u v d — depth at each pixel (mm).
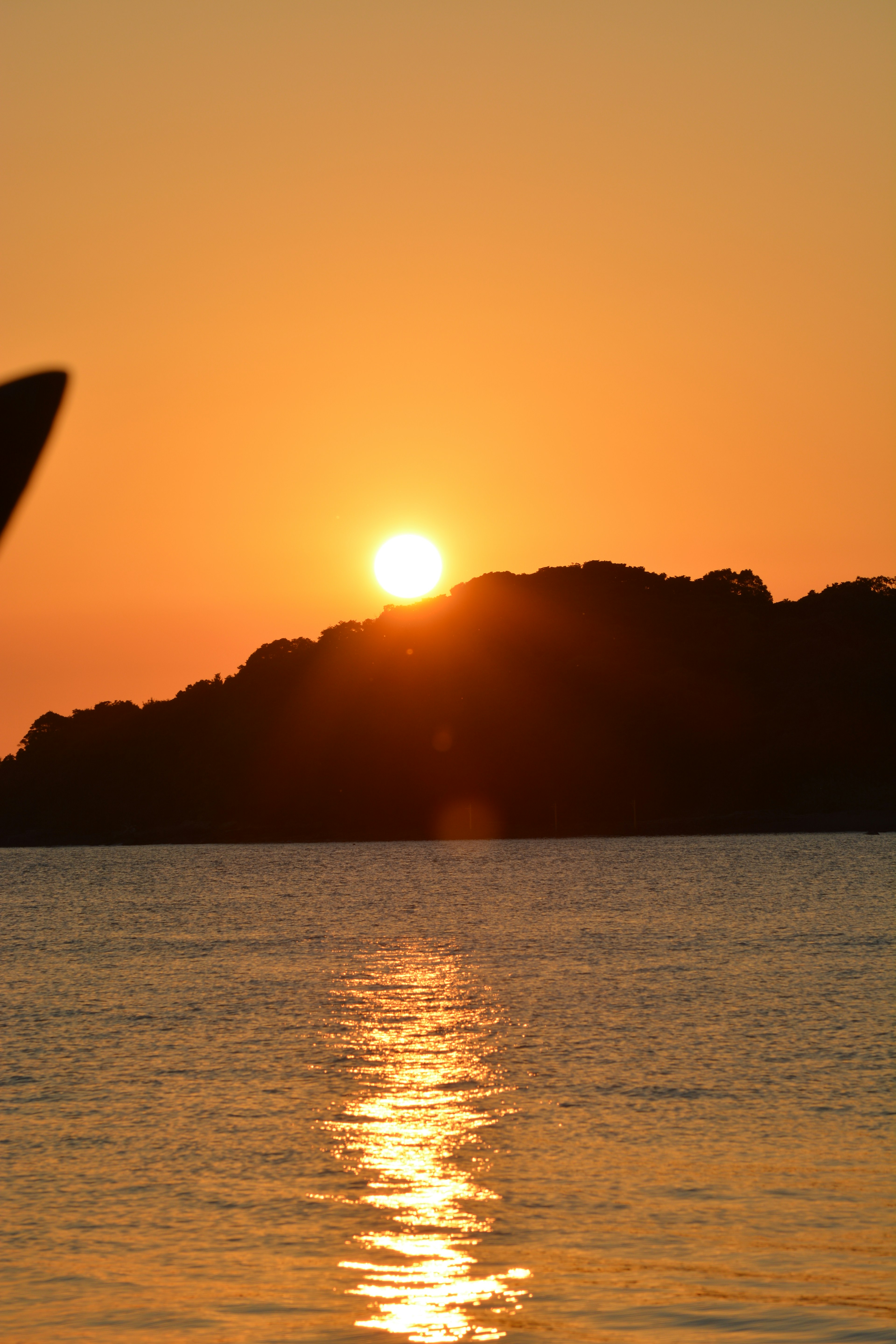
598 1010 70062
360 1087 50219
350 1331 26125
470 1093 48812
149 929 140750
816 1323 25891
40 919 160375
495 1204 34719
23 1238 32438
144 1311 27469
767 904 151125
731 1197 34906
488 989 81000
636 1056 55688
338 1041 61594
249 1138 42219
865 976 81938
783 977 82562
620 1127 42906
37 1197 35875
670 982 81750
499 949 108125
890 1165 37812
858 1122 42938
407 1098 48125
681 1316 26438
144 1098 48500
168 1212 34438
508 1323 26391
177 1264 30422
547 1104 46625
